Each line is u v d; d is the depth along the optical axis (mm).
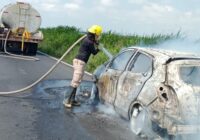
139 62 4262
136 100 3947
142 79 3982
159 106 3590
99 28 5195
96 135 3865
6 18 12672
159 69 3820
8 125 4004
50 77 7559
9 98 5352
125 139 3795
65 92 6039
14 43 12984
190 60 3850
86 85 6715
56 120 4352
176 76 3688
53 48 15445
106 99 4840
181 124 3504
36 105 5035
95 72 5391
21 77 7242
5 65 8984
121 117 4652
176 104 3525
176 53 4113
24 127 3979
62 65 10227
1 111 4562
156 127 3717
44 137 3684
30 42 12797
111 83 4691
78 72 5086
